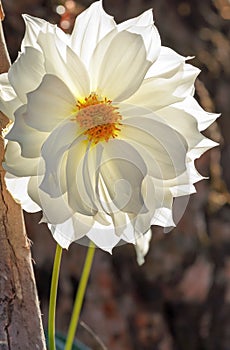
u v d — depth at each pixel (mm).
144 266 1346
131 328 1354
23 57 547
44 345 607
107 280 1328
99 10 568
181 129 563
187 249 1359
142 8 1361
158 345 1366
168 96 561
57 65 553
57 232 565
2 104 549
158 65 567
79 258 1299
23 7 1184
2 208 593
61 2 1109
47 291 1285
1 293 598
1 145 579
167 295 1371
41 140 547
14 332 598
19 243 601
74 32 565
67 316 1288
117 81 559
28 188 551
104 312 1325
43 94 542
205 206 1382
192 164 580
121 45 555
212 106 1287
